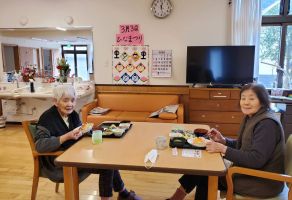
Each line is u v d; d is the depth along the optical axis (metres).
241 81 3.75
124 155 1.44
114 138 1.75
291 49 3.91
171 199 1.77
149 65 4.17
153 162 1.33
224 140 1.81
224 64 3.75
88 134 1.81
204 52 3.78
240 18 3.79
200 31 3.99
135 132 1.91
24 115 4.70
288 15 3.80
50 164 1.88
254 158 1.43
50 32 4.43
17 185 2.48
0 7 4.39
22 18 4.35
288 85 3.93
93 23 4.23
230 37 3.93
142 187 2.44
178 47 4.07
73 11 4.25
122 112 4.04
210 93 3.65
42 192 2.35
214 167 1.28
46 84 4.53
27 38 4.51
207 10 3.93
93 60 4.33
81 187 2.44
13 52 4.60
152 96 4.11
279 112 3.46
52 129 1.84
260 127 1.48
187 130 1.95
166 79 4.16
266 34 3.95
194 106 3.72
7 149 3.46
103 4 4.15
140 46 4.15
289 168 1.48
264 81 4.04
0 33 4.57
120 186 2.05
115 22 4.16
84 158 1.39
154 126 2.09
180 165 1.30
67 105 1.88
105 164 1.32
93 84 4.37
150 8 4.05
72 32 4.34
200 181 1.68
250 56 3.68
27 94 4.04
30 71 4.50
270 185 1.49
